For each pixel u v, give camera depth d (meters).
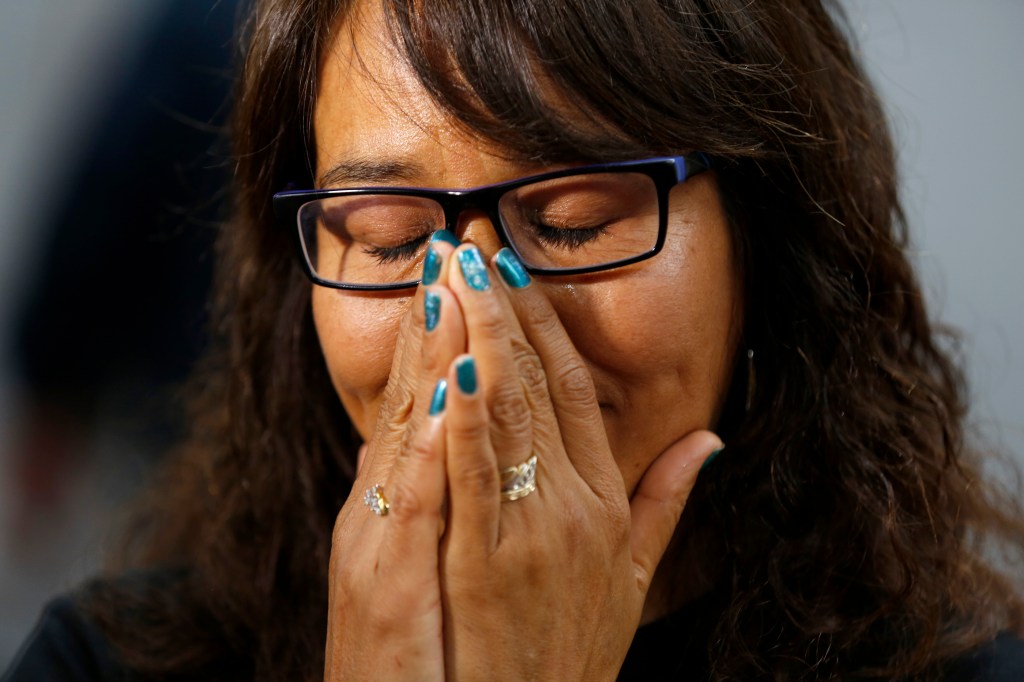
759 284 1.34
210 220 2.48
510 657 1.14
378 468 1.16
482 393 1.04
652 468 1.26
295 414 1.68
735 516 1.39
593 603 1.16
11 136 2.95
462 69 1.10
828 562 1.37
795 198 1.30
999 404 2.41
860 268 1.42
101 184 2.49
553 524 1.12
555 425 1.13
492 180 1.13
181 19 2.49
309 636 1.59
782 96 1.26
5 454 2.76
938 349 1.60
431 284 1.08
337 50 1.21
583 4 1.09
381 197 1.18
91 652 1.63
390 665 1.13
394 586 1.11
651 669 1.37
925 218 2.52
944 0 2.51
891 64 2.48
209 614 1.66
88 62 2.58
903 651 1.35
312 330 1.66
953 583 1.42
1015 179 2.49
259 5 1.29
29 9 2.97
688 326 1.18
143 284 2.55
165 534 1.92
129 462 2.67
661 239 1.14
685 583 1.40
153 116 2.46
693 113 1.15
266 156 1.34
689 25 1.16
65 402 2.69
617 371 1.18
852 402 1.40
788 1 1.37
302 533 1.67
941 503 1.45
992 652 1.37
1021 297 2.46
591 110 1.11
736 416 1.40
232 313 1.78
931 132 2.51
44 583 2.80
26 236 2.66
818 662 1.32
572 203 1.13
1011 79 2.50
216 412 1.89
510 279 1.11
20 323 2.63
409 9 1.12
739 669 1.33
